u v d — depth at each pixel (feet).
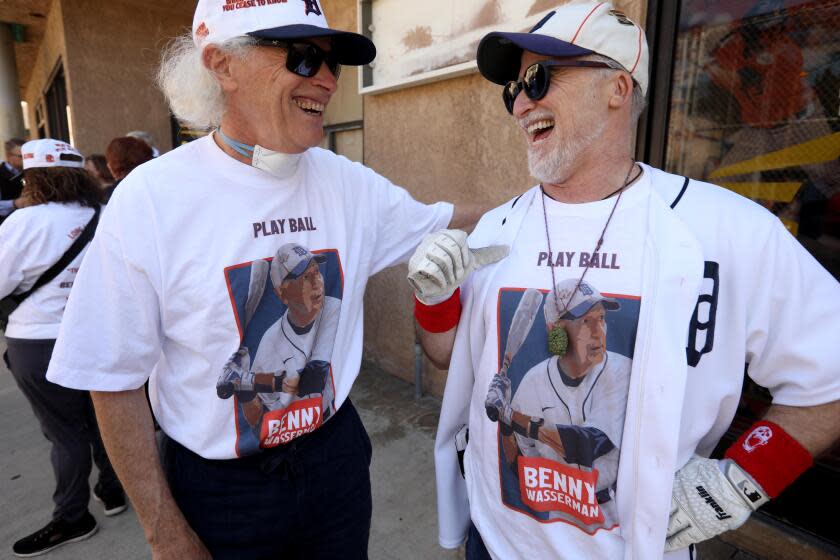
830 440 2.87
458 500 4.36
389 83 9.86
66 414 6.89
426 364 10.94
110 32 18.21
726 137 6.36
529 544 3.53
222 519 3.87
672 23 6.34
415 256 3.38
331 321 4.09
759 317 2.94
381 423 9.99
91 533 7.28
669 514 2.99
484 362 3.64
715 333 2.99
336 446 4.30
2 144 25.96
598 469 3.16
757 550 6.34
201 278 3.49
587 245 3.29
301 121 3.53
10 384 12.50
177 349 3.73
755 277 2.93
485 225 4.08
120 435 3.51
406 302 11.14
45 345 6.56
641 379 2.98
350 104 12.19
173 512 3.63
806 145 5.85
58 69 21.84
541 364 3.33
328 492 4.24
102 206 7.30
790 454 2.85
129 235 3.33
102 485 7.64
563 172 3.29
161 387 3.88
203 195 3.54
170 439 3.94
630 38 3.10
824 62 5.58
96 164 11.95
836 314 2.84
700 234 3.05
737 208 3.05
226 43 3.25
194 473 3.82
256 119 3.48
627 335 3.09
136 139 9.90
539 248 3.48
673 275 2.93
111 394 3.49
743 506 2.90
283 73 3.32
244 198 3.64
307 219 3.91
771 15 5.82
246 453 3.76
